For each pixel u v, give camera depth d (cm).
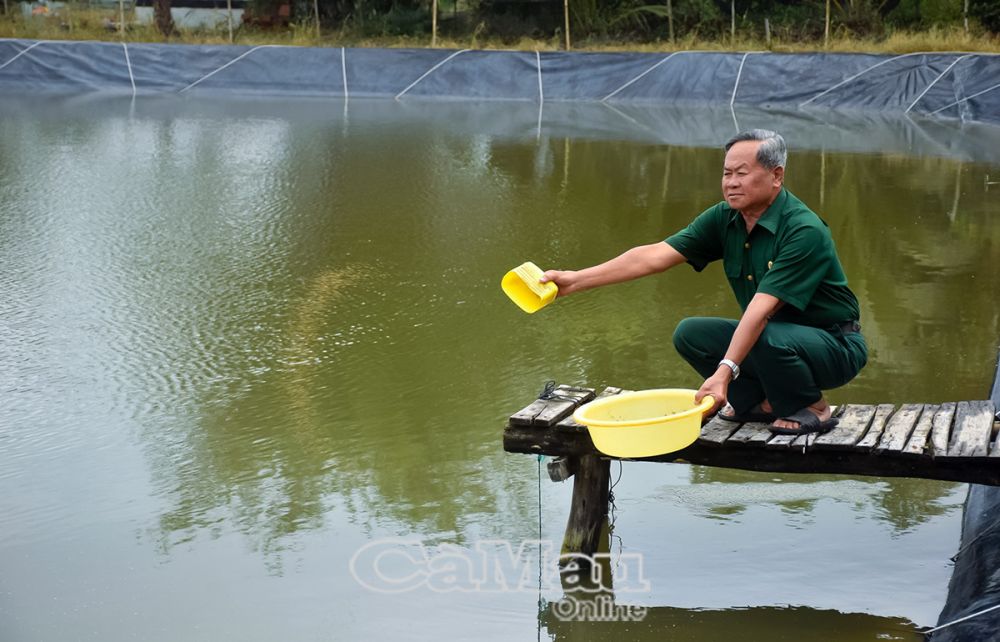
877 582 380
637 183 1155
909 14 2255
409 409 541
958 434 352
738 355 330
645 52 2106
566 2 2336
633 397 352
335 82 2105
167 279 775
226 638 352
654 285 753
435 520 430
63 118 1638
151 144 1388
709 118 1752
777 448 354
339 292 745
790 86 1923
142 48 2133
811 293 339
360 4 2577
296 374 589
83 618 365
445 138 1487
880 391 553
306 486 461
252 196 1070
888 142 1448
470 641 350
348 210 1011
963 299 718
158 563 401
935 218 966
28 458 487
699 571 390
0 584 387
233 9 2733
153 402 551
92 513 439
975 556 371
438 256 845
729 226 358
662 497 448
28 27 2445
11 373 588
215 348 630
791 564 394
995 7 2128
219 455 491
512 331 659
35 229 921
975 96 1720
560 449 380
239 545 414
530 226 952
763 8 2420
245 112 1775
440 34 2495
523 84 2061
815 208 1012
